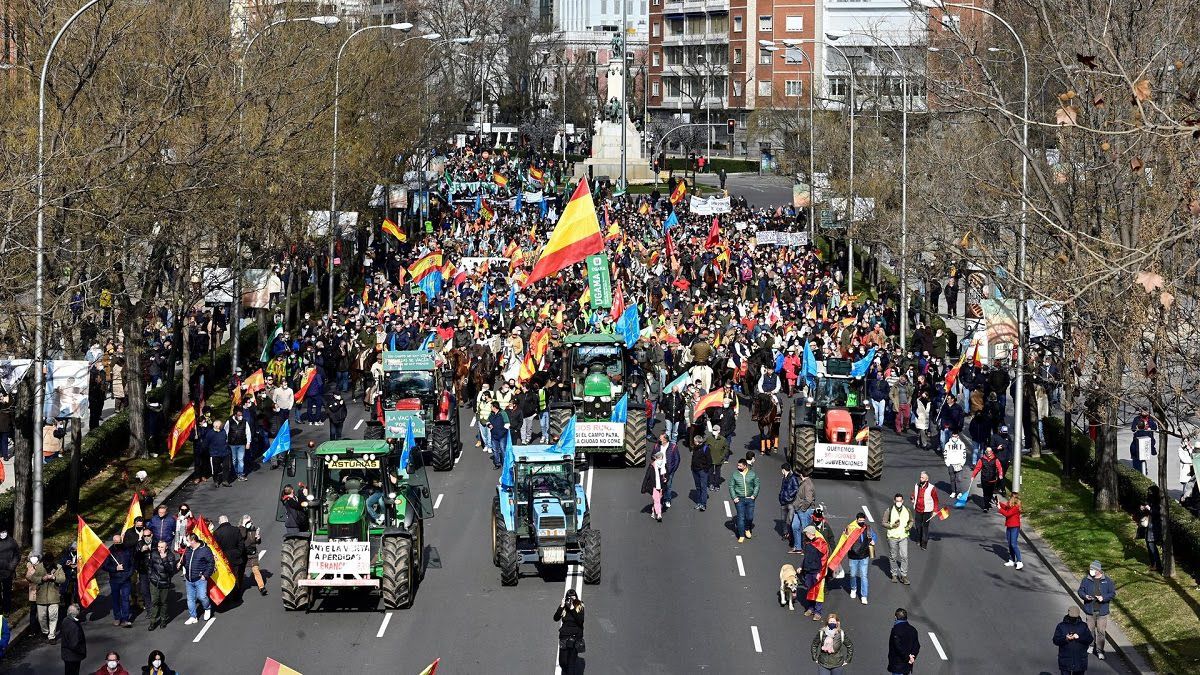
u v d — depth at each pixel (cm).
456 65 14862
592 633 2925
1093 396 3709
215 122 4306
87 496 4000
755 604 3128
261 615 3050
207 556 2989
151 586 2955
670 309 6431
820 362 5231
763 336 5662
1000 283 4109
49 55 3247
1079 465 4319
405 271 7556
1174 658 2839
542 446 3356
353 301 7088
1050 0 4038
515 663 2753
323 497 3020
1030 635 2986
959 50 5216
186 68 4088
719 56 18000
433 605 3092
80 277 4031
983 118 4450
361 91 7038
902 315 6053
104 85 4172
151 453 4544
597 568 3184
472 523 3753
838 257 9206
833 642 2591
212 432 4156
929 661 2820
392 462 3116
